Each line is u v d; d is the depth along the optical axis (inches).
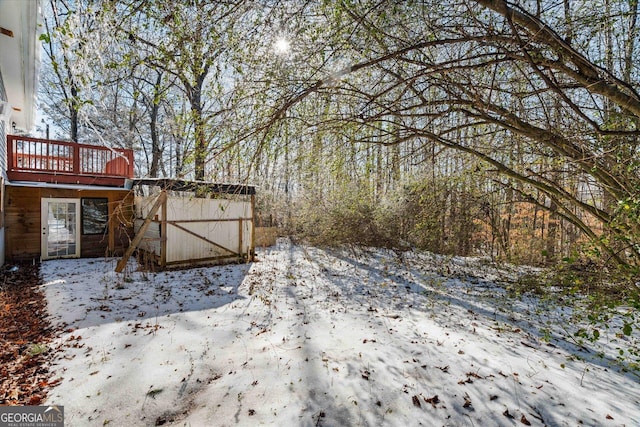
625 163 93.7
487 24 87.6
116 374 124.2
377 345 156.4
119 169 391.5
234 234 363.9
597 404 112.0
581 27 96.5
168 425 99.7
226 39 91.3
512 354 148.9
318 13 92.9
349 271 329.4
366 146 132.0
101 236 369.4
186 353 142.7
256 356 142.2
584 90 108.9
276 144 113.5
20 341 148.6
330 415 105.0
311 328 176.2
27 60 205.6
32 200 330.3
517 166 139.5
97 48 80.3
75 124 550.6
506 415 106.0
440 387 121.3
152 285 250.8
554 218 214.7
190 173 104.9
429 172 194.1
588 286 100.1
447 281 276.7
